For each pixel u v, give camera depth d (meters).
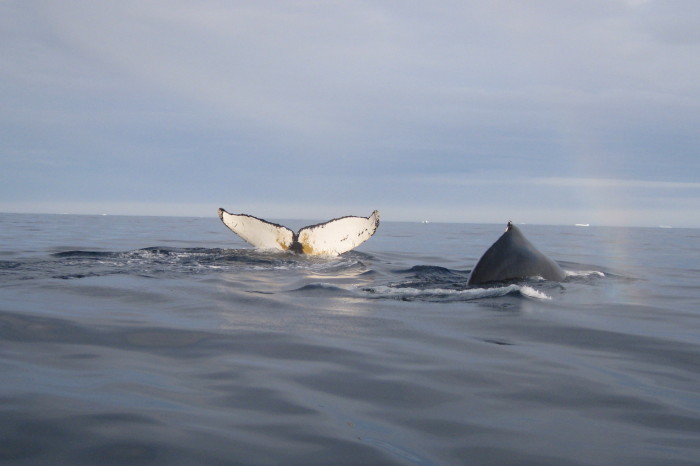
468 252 17.72
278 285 8.95
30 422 3.54
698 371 5.02
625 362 5.26
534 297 8.19
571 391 4.43
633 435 3.62
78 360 4.85
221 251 12.65
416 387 4.46
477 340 5.92
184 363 4.88
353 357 5.19
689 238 33.25
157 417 3.69
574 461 3.26
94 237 21.27
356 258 13.88
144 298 7.62
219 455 3.23
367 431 3.61
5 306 6.70
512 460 3.27
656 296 9.02
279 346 5.48
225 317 6.61
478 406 4.09
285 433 3.54
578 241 27.25
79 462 3.10
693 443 3.51
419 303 7.70
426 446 3.42
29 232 23.28
